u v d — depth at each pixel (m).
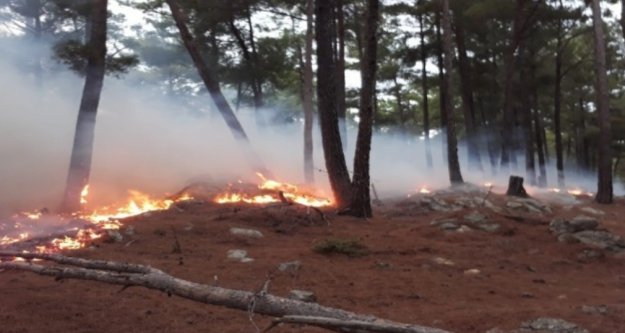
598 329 5.95
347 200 13.34
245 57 28.92
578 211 15.77
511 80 24.94
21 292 6.70
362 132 12.97
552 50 31.70
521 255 10.19
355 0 25.23
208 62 28.72
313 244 10.08
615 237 10.77
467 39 31.31
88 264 5.29
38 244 9.23
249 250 9.63
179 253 9.15
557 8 24.70
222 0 26.00
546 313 6.52
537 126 32.38
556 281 8.62
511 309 6.75
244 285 7.37
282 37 30.73
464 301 7.24
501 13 23.25
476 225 11.91
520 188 17.44
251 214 11.88
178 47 29.31
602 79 18.83
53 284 7.12
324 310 3.96
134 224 11.07
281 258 9.03
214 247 9.67
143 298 6.77
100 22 12.94
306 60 19.72
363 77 12.90
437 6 24.78
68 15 17.97
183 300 6.78
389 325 3.44
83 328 5.75
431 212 14.10
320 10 13.63
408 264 9.16
